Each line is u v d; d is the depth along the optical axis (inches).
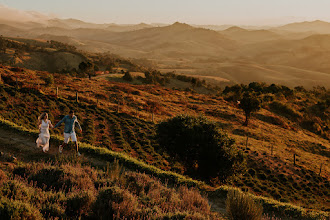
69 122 445.4
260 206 262.2
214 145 728.3
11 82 1546.5
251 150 1450.5
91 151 509.4
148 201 274.8
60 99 1411.2
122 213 216.2
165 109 2170.3
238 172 789.2
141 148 1050.1
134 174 353.7
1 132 526.6
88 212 218.2
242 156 775.1
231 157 739.4
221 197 420.5
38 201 215.9
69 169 311.1
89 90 2165.4
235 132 2064.5
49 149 469.1
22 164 332.8
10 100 1125.7
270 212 382.6
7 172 288.5
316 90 6156.5
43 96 1357.0
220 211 354.9
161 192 317.4
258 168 1232.8
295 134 2452.0
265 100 3683.6
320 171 1312.7
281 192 991.6
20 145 465.7
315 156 1835.6
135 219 217.2
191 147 733.9
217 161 732.0
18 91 1307.8
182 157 756.0
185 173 773.3
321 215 377.1
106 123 1301.7
